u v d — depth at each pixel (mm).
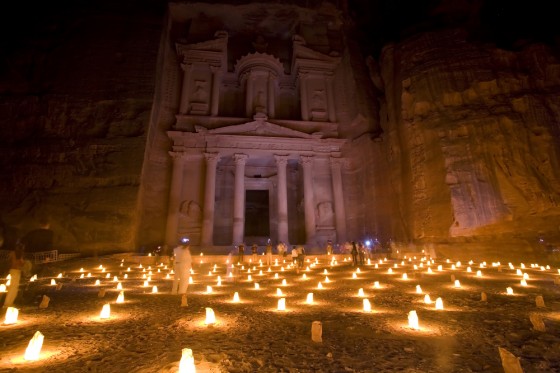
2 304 8484
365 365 4012
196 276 14703
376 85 32562
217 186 33719
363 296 9016
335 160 32281
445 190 21406
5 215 21625
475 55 23766
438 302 7199
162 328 5879
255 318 6559
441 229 21281
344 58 35531
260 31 37812
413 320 5727
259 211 41906
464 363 4012
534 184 19438
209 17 35312
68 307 7938
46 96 25359
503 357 3672
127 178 24234
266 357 4344
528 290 9406
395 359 4188
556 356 4180
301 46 35688
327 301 8359
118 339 5250
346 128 33688
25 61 26438
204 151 30438
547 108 20875
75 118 25312
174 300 8742
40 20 28125
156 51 29031
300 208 33500
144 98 26984
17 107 24781
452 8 28125
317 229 30609
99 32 28562
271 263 20078
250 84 34000
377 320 6254
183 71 32938
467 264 18359
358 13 38188
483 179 20453
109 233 22609
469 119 21938
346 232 30656
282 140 31703
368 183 30281
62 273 16188
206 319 6195
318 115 34344
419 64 25625
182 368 3559
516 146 20469
